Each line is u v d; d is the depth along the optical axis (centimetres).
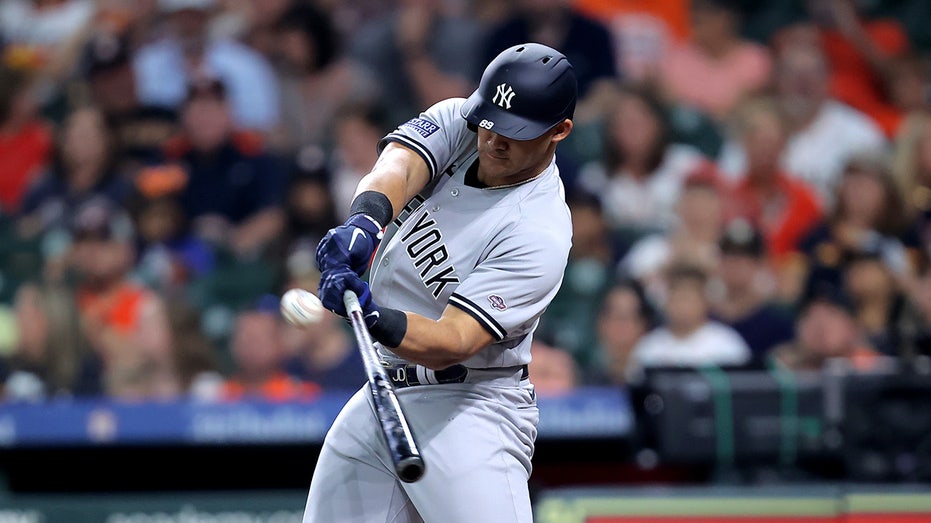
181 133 3086
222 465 2292
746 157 3091
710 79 3375
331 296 1072
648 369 1992
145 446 2245
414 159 1218
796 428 1930
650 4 3519
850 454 1928
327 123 3216
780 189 3078
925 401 1933
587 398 2203
